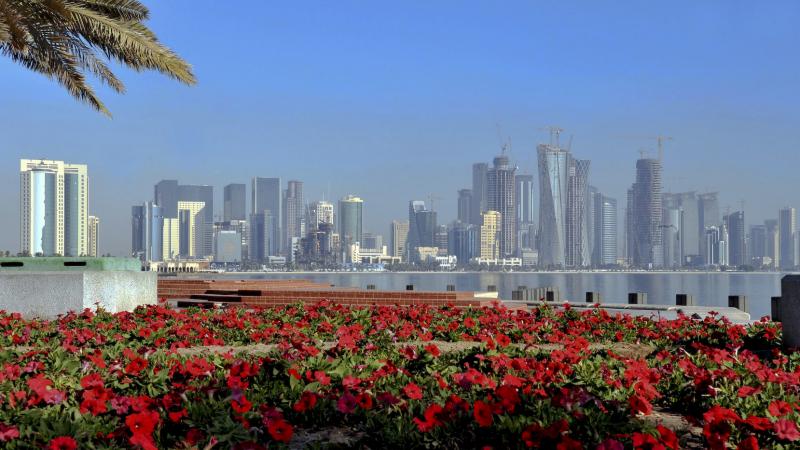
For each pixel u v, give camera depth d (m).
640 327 16.02
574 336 13.73
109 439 6.23
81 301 18.30
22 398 7.20
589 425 6.48
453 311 18.59
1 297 18.27
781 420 6.18
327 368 8.78
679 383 8.63
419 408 7.17
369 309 19.36
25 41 20.36
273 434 6.27
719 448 5.87
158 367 9.37
